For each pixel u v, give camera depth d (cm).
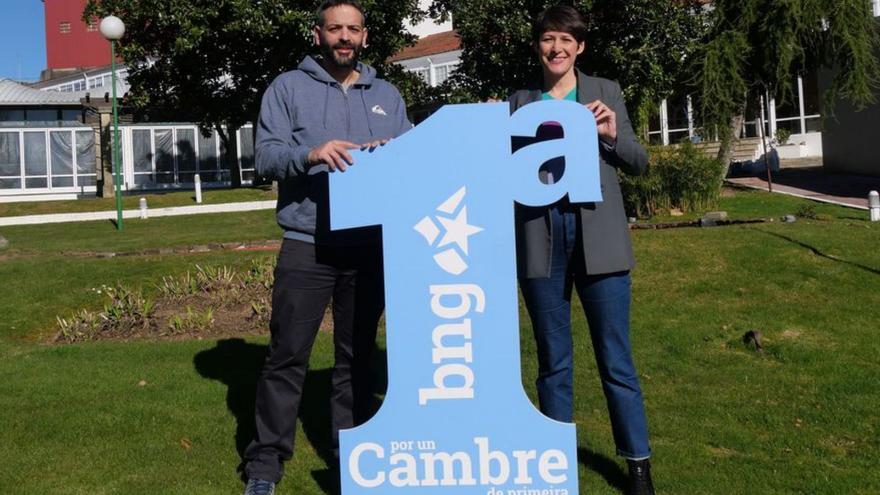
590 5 1454
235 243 1150
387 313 282
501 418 282
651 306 680
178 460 377
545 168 304
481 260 281
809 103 2489
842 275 722
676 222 1077
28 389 491
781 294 688
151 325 689
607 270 317
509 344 281
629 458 329
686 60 1571
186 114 2347
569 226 322
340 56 342
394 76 2109
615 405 329
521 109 281
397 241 282
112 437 407
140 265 920
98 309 783
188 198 1978
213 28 1869
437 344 282
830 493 337
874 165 1841
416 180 282
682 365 539
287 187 335
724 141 1529
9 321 748
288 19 1792
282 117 340
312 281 334
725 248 828
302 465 369
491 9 1509
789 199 1375
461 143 281
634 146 326
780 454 384
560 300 330
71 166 2906
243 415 441
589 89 332
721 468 364
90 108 2683
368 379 366
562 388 335
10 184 2862
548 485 282
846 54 1535
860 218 1129
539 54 338
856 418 427
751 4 1492
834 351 552
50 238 1382
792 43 1480
